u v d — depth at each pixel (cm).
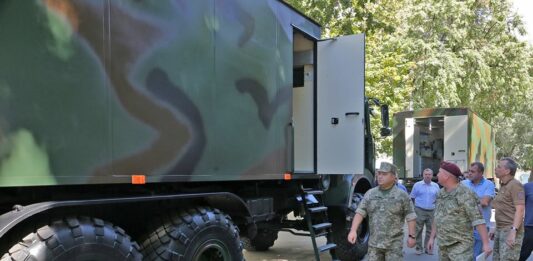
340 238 742
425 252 909
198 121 430
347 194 747
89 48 338
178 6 414
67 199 356
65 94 323
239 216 498
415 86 1922
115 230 346
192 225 412
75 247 314
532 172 648
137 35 374
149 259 399
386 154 1836
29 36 305
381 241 491
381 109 783
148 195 397
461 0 2103
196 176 425
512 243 585
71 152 325
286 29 575
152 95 385
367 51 1516
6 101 292
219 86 457
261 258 823
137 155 369
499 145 4303
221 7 465
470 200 486
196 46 432
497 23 2323
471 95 2166
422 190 895
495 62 2328
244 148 488
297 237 1041
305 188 647
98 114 343
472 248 491
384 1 1603
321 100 652
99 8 347
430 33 2033
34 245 299
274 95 543
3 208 337
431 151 1720
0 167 287
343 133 631
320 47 655
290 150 571
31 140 303
